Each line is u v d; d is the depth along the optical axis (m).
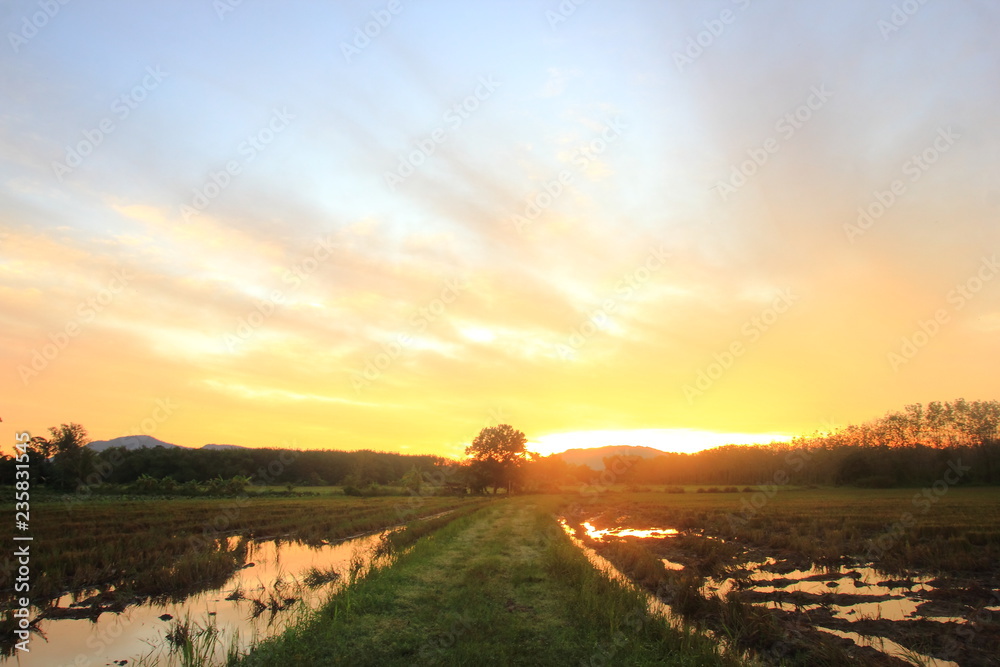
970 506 42.00
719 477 116.00
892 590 15.38
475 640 9.39
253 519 34.00
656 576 16.02
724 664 8.47
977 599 13.99
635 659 8.58
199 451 91.56
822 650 9.34
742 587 15.84
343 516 37.53
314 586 15.42
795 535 25.17
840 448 92.81
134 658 9.73
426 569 15.91
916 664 9.16
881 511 38.56
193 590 15.08
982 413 91.25
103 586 15.62
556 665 8.45
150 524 30.44
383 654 8.77
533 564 16.86
